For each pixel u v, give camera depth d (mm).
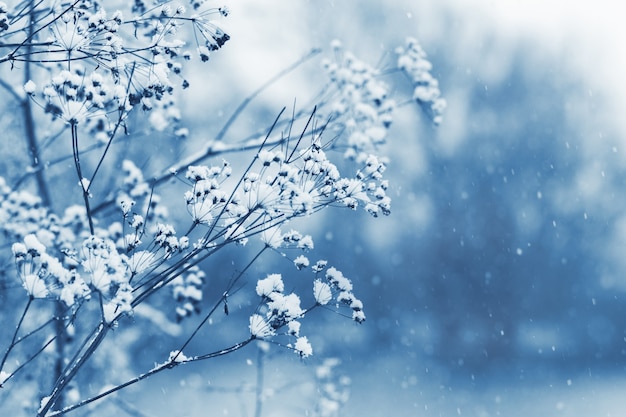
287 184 3271
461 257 30766
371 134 5516
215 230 3545
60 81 3307
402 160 29938
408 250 31531
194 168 3385
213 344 20641
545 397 23094
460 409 20547
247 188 3354
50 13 3727
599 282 35125
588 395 23703
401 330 30984
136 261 3336
